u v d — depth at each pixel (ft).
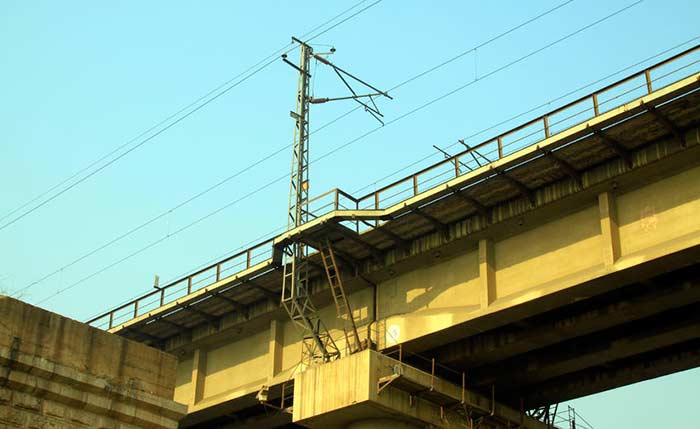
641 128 157.69
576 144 161.68
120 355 124.57
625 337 182.91
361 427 183.11
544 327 178.70
